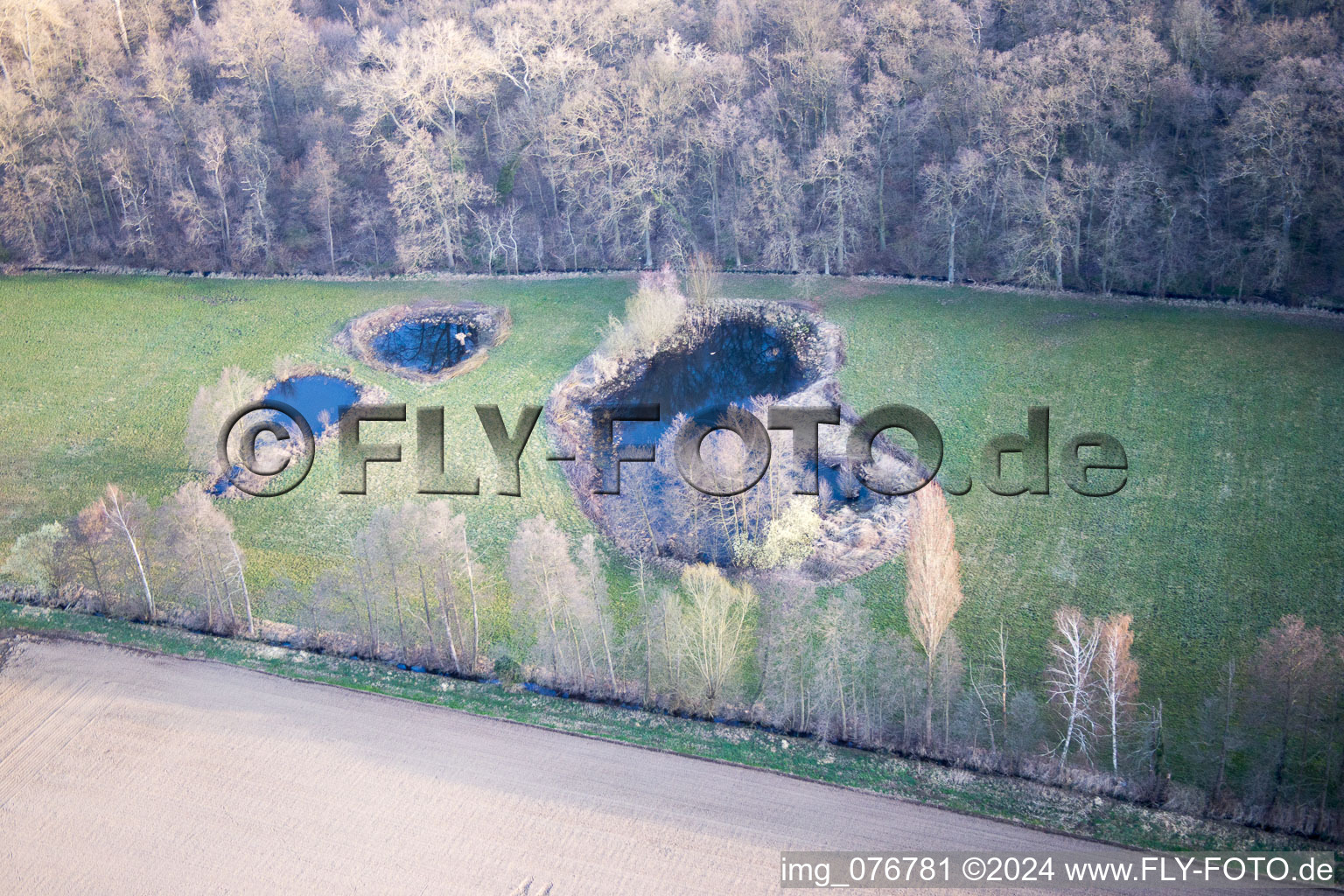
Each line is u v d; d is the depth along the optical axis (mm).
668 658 68625
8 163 123125
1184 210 101875
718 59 120188
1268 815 60375
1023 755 64375
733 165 117312
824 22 121438
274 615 77875
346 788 65188
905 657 70000
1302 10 109438
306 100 129875
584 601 70562
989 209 108562
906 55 117125
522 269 115938
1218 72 109312
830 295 106438
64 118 126188
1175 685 67812
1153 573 74750
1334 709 61719
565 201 119000
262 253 119688
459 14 133625
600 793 64250
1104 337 95500
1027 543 78000
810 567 78062
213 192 123438
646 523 83250
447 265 117000
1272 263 97562
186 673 73688
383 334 106750
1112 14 114562
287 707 70812
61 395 100938
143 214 122188
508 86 127375
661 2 129000
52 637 76812
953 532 74625
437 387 98812
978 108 110812
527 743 67688
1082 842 60094
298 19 133625
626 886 59125
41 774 66688
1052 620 72500
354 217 120688
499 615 76000
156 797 65000
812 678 69250
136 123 125062
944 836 60844
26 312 112812
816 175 110062
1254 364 90062
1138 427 85875
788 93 119688
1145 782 62438
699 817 62562
